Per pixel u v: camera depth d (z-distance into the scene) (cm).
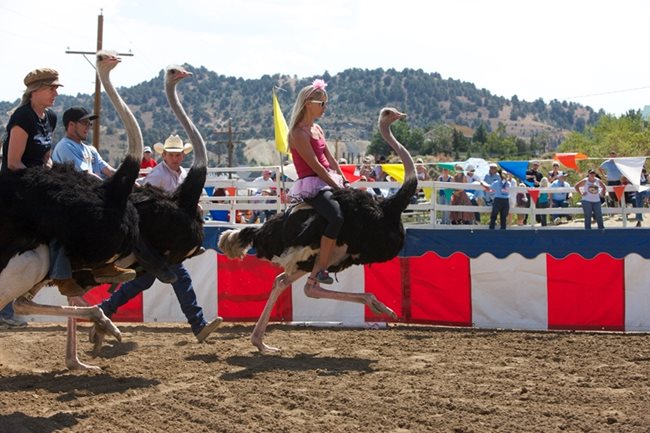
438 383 675
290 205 831
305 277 1060
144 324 1066
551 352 814
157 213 713
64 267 625
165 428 559
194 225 736
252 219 1853
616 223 2180
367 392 646
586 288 998
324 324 1036
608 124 4962
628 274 991
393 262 1051
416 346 857
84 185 639
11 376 720
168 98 768
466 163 1919
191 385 677
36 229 621
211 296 1077
